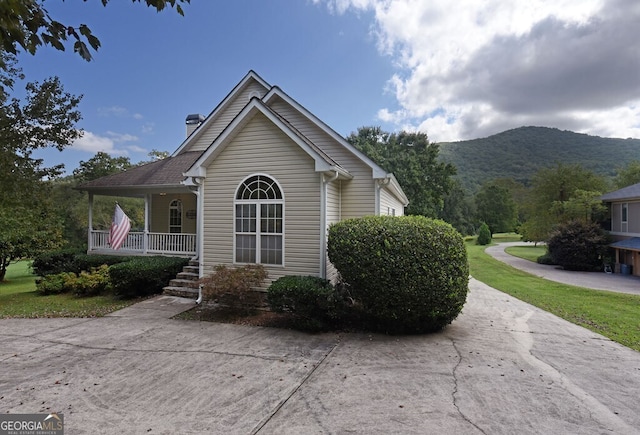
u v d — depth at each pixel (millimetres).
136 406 3793
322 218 7871
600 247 19516
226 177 8703
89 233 13852
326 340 6160
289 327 6938
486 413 3602
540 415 3570
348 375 4617
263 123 8367
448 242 6145
